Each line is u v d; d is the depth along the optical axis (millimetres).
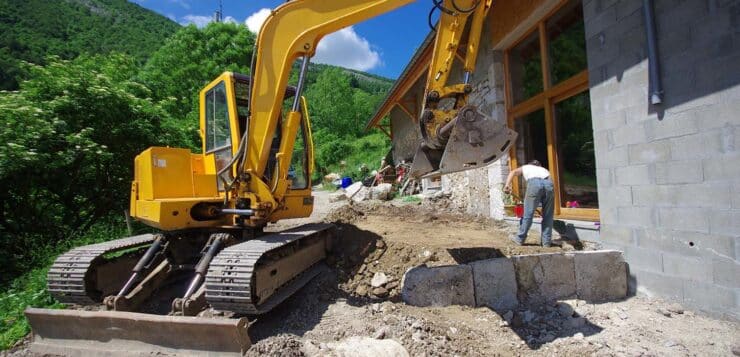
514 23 5965
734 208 3031
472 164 3162
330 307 3799
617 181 4137
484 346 3125
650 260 3783
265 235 4102
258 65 3867
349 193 13742
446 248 4547
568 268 4055
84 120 7266
